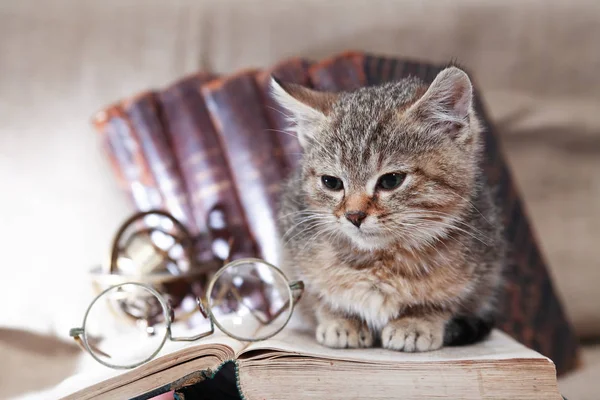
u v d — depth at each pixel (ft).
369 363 1.41
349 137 1.62
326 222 1.64
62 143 2.20
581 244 2.21
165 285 1.85
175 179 2.10
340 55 2.11
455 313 1.63
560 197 2.24
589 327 2.19
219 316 1.72
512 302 2.04
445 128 1.63
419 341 1.52
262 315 1.71
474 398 1.39
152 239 1.94
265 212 2.04
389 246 1.60
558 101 2.28
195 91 2.13
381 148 1.59
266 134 2.07
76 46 2.24
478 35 2.30
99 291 1.84
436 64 2.16
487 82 2.29
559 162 2.25
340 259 1.63
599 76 2.29
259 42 2.28
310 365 1.41
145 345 1.57
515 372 1.40
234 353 1.43
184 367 1.42
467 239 1.62
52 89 2.21
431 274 1.59
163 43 2.27
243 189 2.07
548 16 2.30
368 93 1.72
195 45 2.27
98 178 2.20
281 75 2.08
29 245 2.13
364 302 1.61
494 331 1.74
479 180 1.72
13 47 2.22
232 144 2.08
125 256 1.90
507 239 2.05
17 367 1.91
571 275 2.20
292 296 1.61
